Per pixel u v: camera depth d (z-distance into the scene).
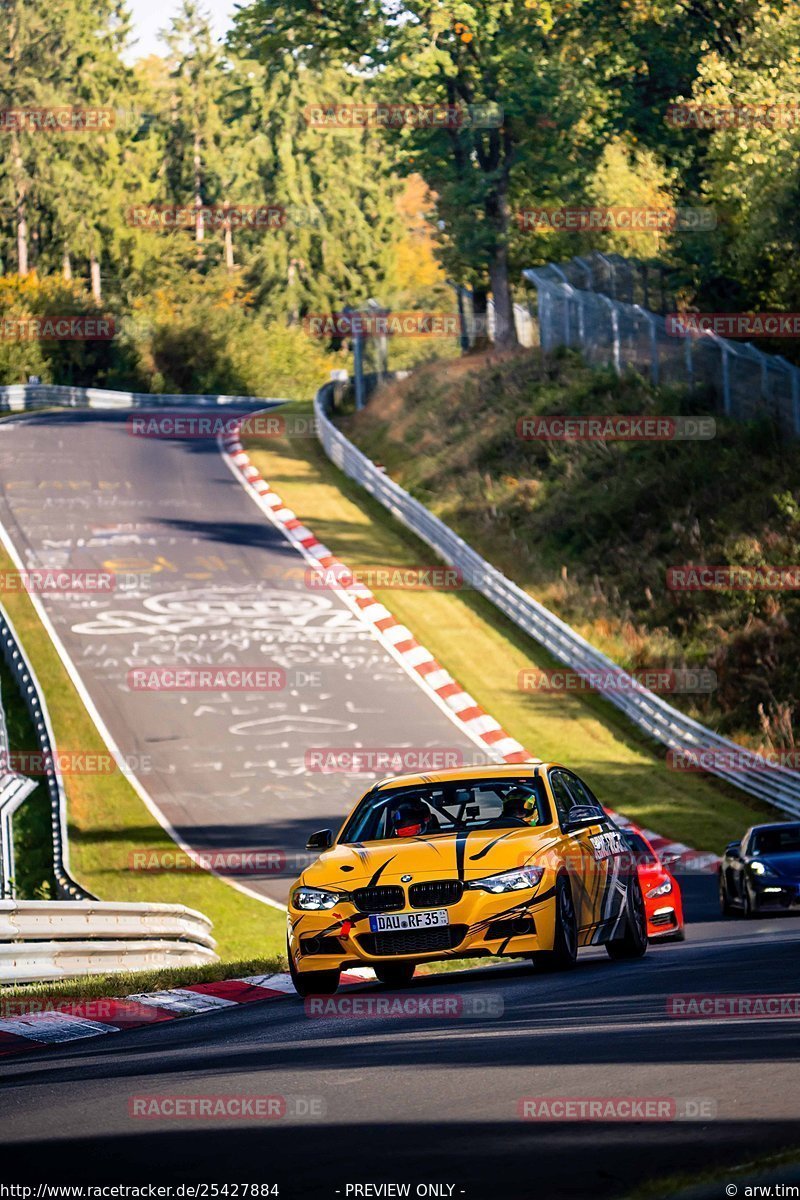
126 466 131.62
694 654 88.25
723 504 101.81
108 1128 13.45
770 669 84.44
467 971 29.31
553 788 27.47
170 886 55.62
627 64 146.88
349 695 80.19
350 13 142.62
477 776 27.81
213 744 72.44
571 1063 15.08
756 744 77.25
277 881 56.00
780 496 98.00
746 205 113.38
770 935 34.50
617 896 28.33
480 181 142.62
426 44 137.62
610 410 118.31
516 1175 10.58
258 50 150.12
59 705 76.62
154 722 75.00
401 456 132.50
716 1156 10.70
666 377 119.25
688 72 145.38
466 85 146.00
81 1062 18.67
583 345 130.75
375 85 141.12
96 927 33.62
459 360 148.75
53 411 168.50
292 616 92.44
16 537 107.25
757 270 117.94
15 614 90.50
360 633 90.19
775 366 105.31
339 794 66.44
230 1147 12.27
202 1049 18.94
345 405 162.38
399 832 26.84
